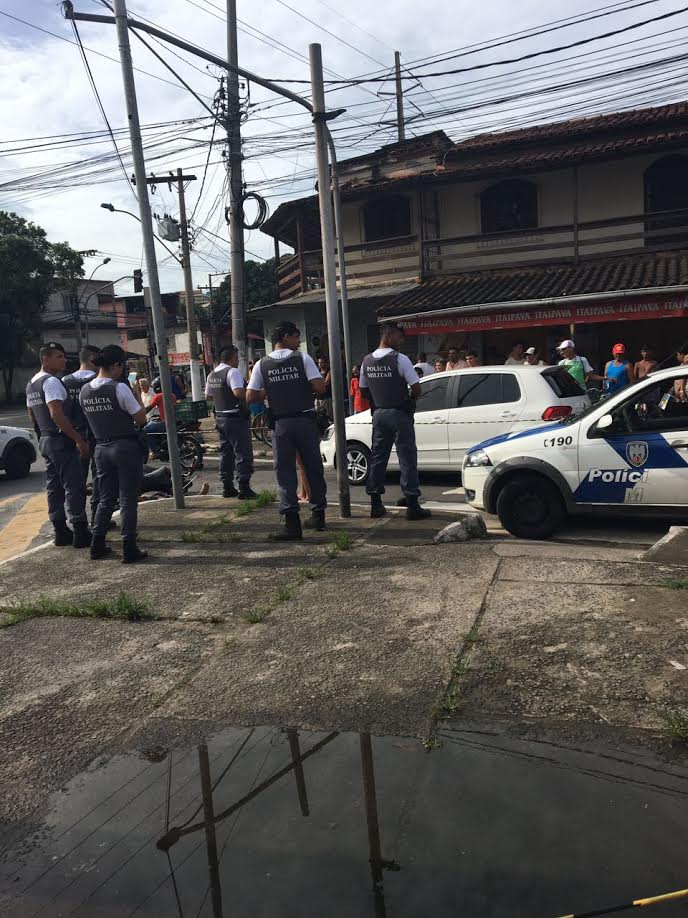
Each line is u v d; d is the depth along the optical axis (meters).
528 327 16.28
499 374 9.16
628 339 17.20
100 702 3.62
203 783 2.85
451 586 4.72
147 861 2.42
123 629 4.55
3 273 42.62
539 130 20.17
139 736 3.27
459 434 9.27
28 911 2.24
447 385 9.45
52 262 44.81
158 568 5.81
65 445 6.61
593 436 6.18
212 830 2.55
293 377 6.18
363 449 10.02
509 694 3.28
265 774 2.87
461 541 5.89
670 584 4.36
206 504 8.37
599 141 17.59
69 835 2.60
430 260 18.91
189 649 4.16
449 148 20.67
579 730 2.95
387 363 6.59
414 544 5.86
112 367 5.89
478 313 15.70
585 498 6.23
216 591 5.11
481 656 3.66
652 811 2.44
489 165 17.58
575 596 4.33
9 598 5.36
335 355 6.96
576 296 14.70
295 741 3.09
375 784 2.72
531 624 3.97
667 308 14.12
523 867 2.21
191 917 2.14
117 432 5.92
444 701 3.26
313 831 2.48
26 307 44.25
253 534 6.62
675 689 3.17
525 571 4.89
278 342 6.27
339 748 3.00
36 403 6.63
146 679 3.83
